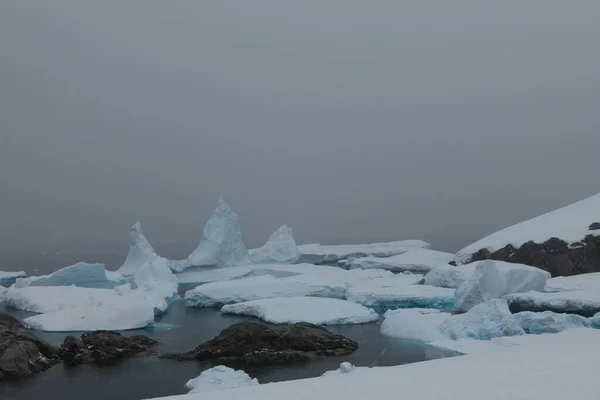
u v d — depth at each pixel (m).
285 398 14.57
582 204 58.78
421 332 29.55
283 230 73.06
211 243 64.19
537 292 37.16
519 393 13.18
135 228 60.62
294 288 43.84
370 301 41.19
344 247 91.75
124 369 24.48
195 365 24.98
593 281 42.69
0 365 23.38
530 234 54.16
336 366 24.33
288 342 27.09
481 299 36.16
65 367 24.94
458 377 15.85
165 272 48.88
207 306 43.06
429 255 70.38
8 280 64.31
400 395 14.03
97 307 36.56
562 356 18.66
